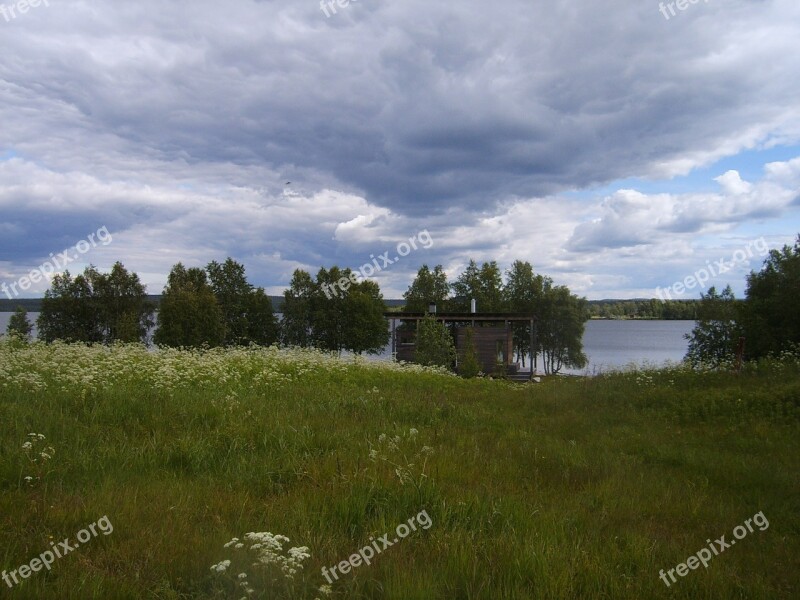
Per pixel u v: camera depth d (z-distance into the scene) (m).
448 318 37.97
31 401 10.00
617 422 13.35
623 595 4.68
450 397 16.53
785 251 23.20
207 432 9.04
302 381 16.52
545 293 52.69
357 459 7.91
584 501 7.25
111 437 8.41
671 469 9.35
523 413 14.53
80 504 5.84
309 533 5.42
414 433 9.79
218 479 7.18
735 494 8.09
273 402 12.07
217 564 4.35
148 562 4.70
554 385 18.80
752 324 22.28
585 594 4.68
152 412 9.91
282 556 4.53
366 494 6.36
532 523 6.03
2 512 5.55
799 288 21.22
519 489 7.49
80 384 11.48
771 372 17.31
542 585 4.60
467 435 10.97
